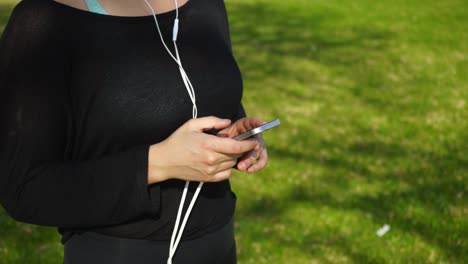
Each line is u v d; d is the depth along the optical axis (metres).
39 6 1.11
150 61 1.18
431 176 4.25
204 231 1.29
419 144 4.82
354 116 5.44
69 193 1.09
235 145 1.07
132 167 1.09
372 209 3.79
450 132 5.09
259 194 3.95
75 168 1.10
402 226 3.59
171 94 1.19
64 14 1.11
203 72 1.27
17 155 1.08
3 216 3.59
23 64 1.08
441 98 6.01
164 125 1.19
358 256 3.31
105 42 1.14
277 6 10.86
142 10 1.21
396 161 4.49
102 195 1.09
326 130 5.07
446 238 3.46
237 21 9.59
